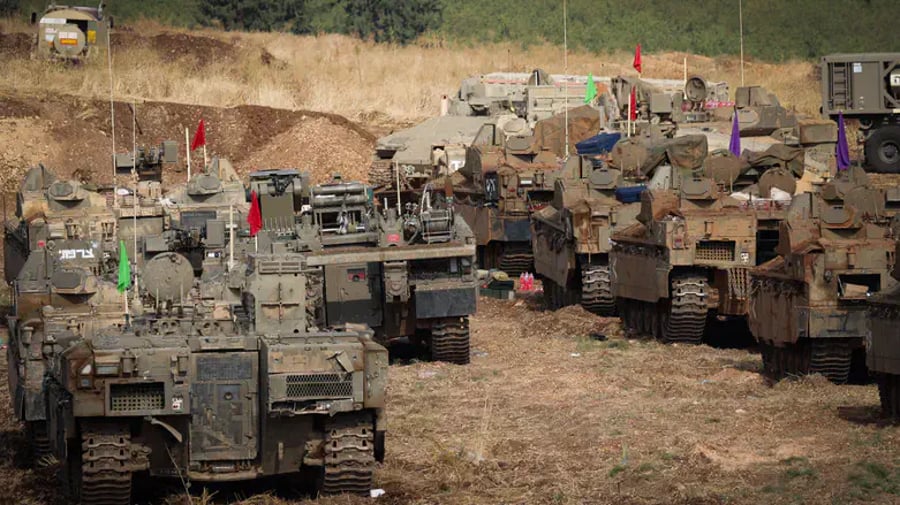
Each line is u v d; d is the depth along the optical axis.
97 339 47.59
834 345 68.06
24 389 53.62
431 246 75.88
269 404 45.62
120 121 169.75
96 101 172.50
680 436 55.69
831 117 167.38
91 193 87.88
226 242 80.06
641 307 87.56
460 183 124.88
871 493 46.59
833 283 67.19
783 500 46.22
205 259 75.56
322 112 183.12
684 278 81.81
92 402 44.91
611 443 55.44
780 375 72.25
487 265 119.56
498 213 114.75
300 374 45.81
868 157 166.12
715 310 84.56
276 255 53.47
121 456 45.59
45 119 164.38
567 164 101.38
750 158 107.00
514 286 111.00
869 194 89.31
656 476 49.97
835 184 93.06
